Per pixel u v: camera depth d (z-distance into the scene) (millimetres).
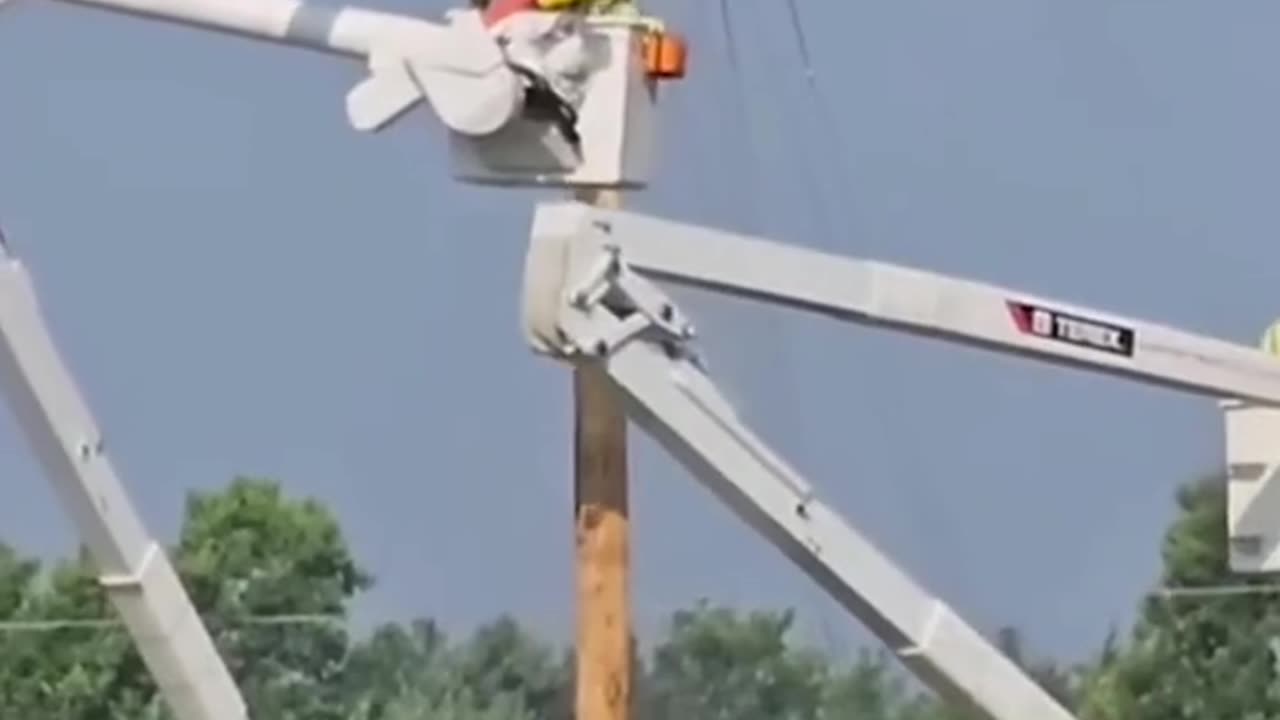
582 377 19906
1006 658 19000
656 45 18656
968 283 19391
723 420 18484
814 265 18828
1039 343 19594
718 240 18500
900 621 18812
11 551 57656
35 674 57719
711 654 42125
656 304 18297
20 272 19344
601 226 18203
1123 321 19891
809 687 40062
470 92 18516
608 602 21125
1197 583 44906
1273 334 20656
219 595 60125
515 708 44656
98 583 19875
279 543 60906
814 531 18656
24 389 19359
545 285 18172
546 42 18547
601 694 21203
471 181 18719
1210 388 20203
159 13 19344
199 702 20062
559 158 18594
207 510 60625
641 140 18688
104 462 19656
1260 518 20422
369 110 18719
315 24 18875
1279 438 20391
